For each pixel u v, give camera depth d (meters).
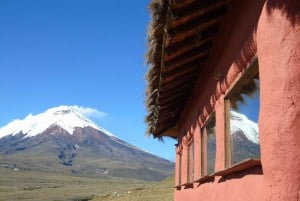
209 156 8.41
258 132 5.17
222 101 7.17
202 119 9.09
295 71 3.94
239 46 5.93
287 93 3.98
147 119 13.27
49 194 117.31
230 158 6.68
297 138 3.87
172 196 46.84
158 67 7.82
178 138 14.02
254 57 5.34
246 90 5.84
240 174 5.86
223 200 6.80
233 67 6.29
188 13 5.81
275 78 4.21
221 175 6.86
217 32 6.98
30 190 133.88
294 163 3.86
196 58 7.91
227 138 6.92
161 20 5.91
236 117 6.40
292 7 4.02
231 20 6.29
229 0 6.16
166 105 11.14
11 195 110.50
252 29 5.29
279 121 4.07
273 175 4.16
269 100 4.32
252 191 5.25
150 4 5.74
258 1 5.06
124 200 51.47
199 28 6.55
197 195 9.63
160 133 14.62
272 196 4.16
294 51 3.96
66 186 165.12
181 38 6.54
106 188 147.25
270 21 4.39
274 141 4.15
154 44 6.80
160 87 8.98
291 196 3.86
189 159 11.66
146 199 47.75
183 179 12.63
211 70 7.92
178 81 9.07
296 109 3.90
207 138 8.78
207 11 6.20
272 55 4.31
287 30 4.05
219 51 7.17
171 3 5.35
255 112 5.37
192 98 10.29
